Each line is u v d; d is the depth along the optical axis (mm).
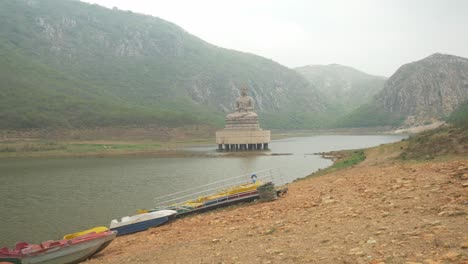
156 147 126562
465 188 15438
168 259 13680
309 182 30906
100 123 160375
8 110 149000
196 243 15641
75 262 17047
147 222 23859
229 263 11648
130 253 16422
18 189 48562
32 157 93250
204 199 27953
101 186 49750
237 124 113938
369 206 16234
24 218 33094
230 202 26312
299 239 13070
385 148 45312
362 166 37281
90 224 30797
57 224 31016
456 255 8789
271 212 19859
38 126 144000
